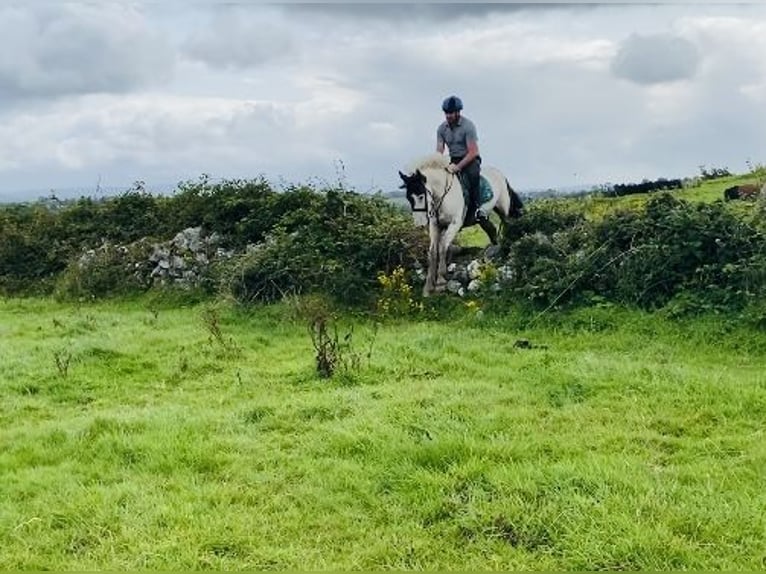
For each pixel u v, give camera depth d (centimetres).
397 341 1023
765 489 582
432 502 575
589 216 1234
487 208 1209
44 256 1564
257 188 1473
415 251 1266
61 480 639
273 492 619
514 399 784
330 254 1262
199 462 664
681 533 527
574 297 1098
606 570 496
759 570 488
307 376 893
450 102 1180
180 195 1542
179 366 957
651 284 1064
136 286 1429
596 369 853
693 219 1067
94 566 518
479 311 1133
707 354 945
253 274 1248
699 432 699
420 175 1166
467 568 508
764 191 1212
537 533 536
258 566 516
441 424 706
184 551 527
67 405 852
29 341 1101
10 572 514
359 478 627
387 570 511
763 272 998
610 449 666
